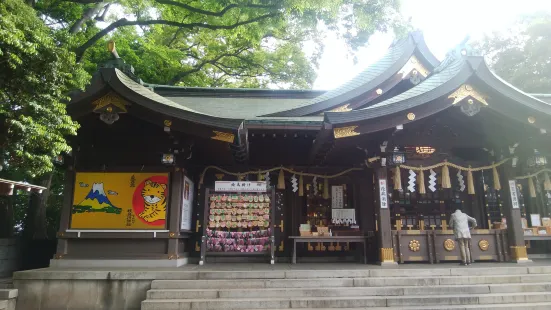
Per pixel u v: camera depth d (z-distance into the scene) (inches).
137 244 384.5
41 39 256.4
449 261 422.3
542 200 490.3
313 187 485.4
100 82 352.2
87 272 307.1
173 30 935.7
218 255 412.5
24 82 259.9
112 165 394.0
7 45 241.1
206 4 594.6
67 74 278.2
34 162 271.0
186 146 391.5
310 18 509.7
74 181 390.0
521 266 348.2
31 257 513.3
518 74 951.0
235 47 976.9
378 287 297.6
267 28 573.9
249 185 410.0
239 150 406.3
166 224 384.8
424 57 495.5
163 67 887.1
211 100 594.6
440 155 442.9
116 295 304.5
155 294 285.6
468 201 487.8
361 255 450.3
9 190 292.8
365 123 356.8
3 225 548.4
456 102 364.5
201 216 462.9
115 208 386.3
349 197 487.8
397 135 417.4
